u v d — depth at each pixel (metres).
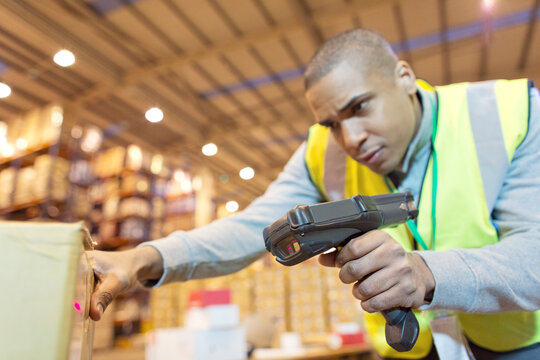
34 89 5.66
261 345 2.72
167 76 5.66
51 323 0.34
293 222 0.50
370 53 0.75
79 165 5.00
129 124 6.87
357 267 0.51
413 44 5.10
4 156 4.73
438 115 0.82
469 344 0.78
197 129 7.07
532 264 0.56
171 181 6.30
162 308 4.04
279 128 7.20
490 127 0.76
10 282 0.34
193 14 4.52
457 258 0.57
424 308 0.55
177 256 0.73
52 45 4.79
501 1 4.32
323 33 4.96
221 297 2.42
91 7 4.34
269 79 5.82
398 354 0.88
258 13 4.53
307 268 3.84
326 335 3.54
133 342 4.32
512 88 0.78
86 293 0.47
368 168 0.86
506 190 0.73
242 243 0.84
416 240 0.80
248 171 5.97
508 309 0.57
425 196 0.80
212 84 5.90
